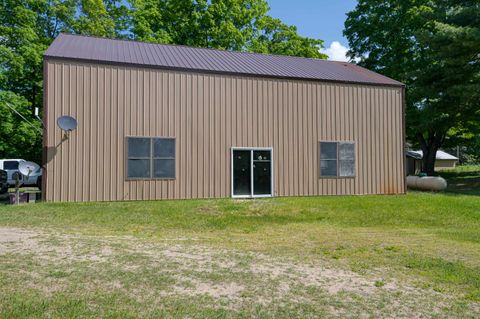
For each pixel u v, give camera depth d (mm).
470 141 27859
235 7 27672
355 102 14805
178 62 13398
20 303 3650
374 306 3902
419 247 6555
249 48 28734
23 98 21875
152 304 3771
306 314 3660
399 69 24531
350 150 14625
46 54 11344
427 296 4227
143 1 27281
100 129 11766
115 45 14977
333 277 4828
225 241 6957
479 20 17953
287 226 8695
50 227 7863
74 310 3533
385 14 25984
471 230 8312
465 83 18938
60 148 11359
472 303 4051
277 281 4598
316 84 14281
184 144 12648
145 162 12211
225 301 3924
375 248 6453
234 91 13258
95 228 7961
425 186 17453
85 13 24422
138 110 12180
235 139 13203
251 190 13320
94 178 11656
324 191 14227
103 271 4762
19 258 5238
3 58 19984
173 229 8117
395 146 15328
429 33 18906
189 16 27469
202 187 12797
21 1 21703
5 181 15031
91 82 11727
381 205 11336
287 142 13828
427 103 21266
